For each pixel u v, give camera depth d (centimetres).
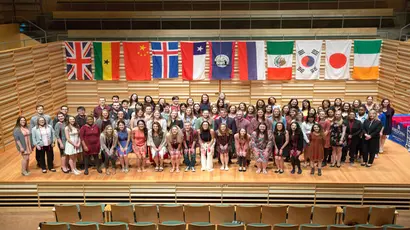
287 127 1166
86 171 1112
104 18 1820
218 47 1625
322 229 834
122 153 1110
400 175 1098
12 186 1080
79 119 1157
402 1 1866
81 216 950
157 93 1709
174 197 1086
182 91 1702
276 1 1855
